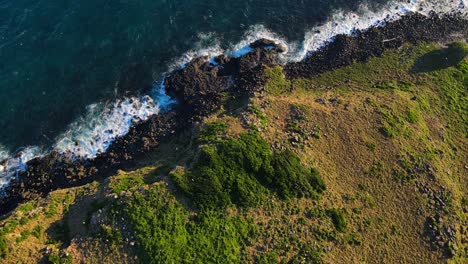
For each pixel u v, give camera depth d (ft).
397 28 234.17
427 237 155.43
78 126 185.78
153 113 192.24
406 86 204.44
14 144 179.42
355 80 208.74
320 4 243.60
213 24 226.79
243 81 200.85
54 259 132.26
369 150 170.71
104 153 177.68
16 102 190.19
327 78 209.87
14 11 216.13
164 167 162.71
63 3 222.28
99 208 145.38
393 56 220.64
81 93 195.52
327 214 153.17
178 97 197.47
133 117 189.98
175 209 143.13
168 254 134.92
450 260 152.56
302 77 209.46
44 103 191.21
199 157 154.71
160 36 218.18
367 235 152.25
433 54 221.66
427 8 248.93
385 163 168.66
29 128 184.03
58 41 209.36
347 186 161.48
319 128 173.99
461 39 233.14
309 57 217.97
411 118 184.85
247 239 143.64
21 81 195.72
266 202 151.23
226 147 157.17
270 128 171.01
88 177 171.01
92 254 134.92
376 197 161.07
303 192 155.12
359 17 239.50
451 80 209.67
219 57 211.20
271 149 162.30
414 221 158.10
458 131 190.29
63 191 160.04
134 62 207.92
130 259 134.41
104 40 212.84
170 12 227.20
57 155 175.73
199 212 144.25
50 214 148.56
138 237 137.08
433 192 165.17
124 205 142.41
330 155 167.53
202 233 140.97
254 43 219.61
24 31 210.59
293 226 148.66
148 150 178.81
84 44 210.38
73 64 203.62
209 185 147.64
